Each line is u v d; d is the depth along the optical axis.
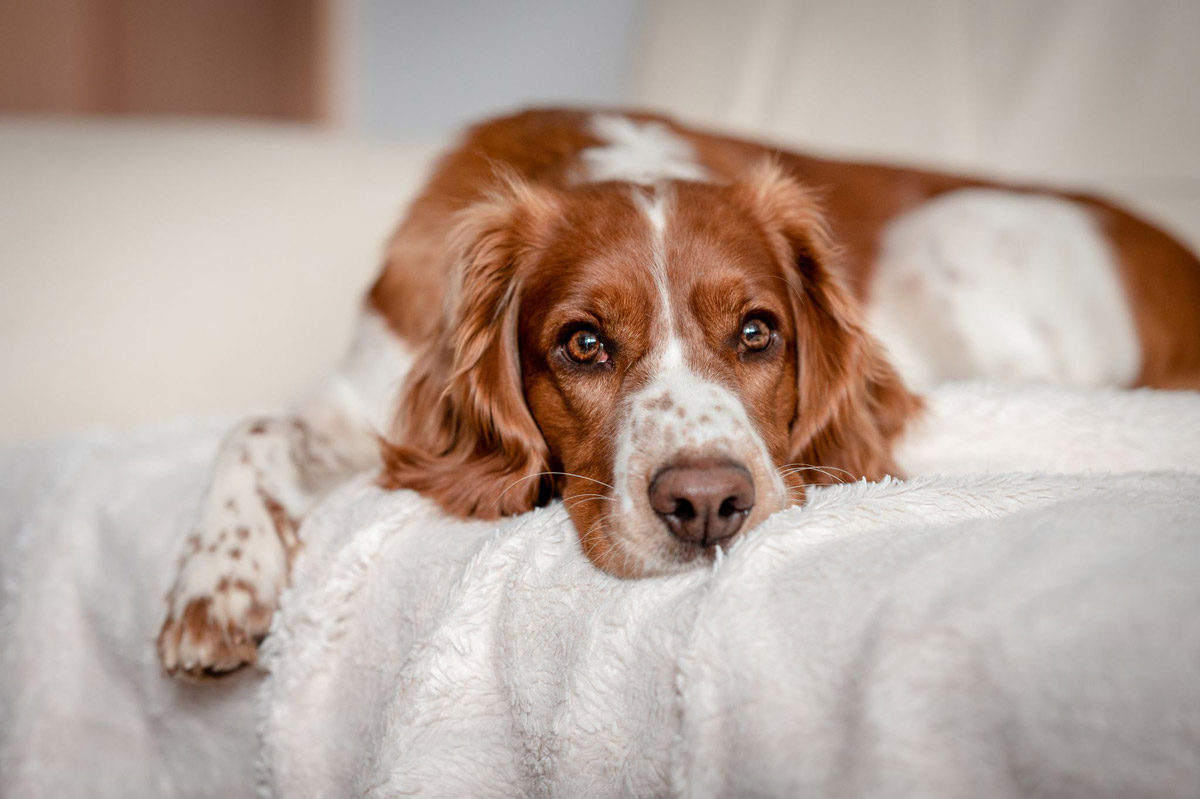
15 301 2.76
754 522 1.62
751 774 1.02
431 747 1.41
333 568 1.74
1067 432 1.94
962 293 3.26
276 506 1.98
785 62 4.65
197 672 1.78
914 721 0.93
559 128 2.69
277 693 1.69
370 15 6.05
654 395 1.76
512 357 2.03
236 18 6.38
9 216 3.00
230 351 2.84
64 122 3.69
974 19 4.66
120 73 6.27
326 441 2.31
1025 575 1.00
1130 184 4.55
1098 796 0.82
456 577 1.55
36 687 2.04
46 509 2.17
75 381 2.66
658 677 1.20
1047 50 4.60
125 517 2.08
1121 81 4.59
